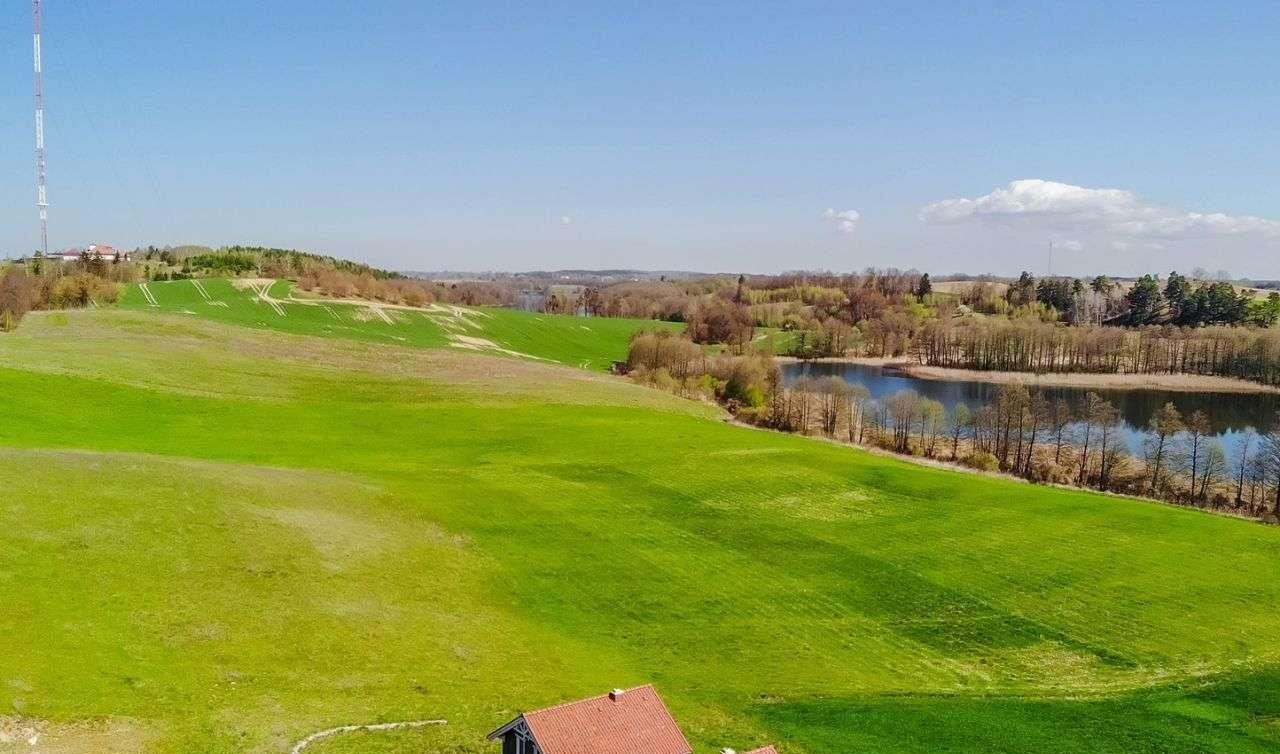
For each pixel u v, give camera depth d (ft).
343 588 160.35
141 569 150.71
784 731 125.70
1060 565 196.65
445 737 113.80
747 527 218.38
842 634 163.43
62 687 112.27
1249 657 156.25
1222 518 235.61
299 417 309.83
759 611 171.83
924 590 183.21
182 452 250.16
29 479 177.99
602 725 98.12
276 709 116.88
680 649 154.71
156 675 120.06
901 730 127.85
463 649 145.07
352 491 219.41
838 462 278.46
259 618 142.61
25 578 139.03
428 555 185.98
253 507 189.16
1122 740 127.24
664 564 193.26
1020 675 149.48
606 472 261.03
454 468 259.60
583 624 163.02
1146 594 181.98
